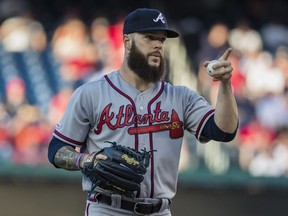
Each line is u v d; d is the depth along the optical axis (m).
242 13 50.53
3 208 35.34
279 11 50.66
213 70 16.56
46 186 35.62
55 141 17.92
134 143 17.53
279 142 40.16
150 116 17.69
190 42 45.88
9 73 43.31
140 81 17.88
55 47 44.41
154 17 17.47
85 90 17.75
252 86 43.06
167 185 17.89
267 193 36.53
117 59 43.72
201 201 36.28
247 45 45.59
